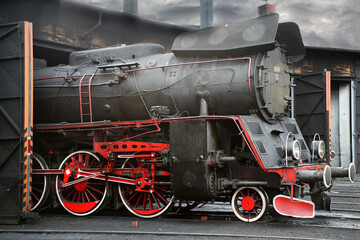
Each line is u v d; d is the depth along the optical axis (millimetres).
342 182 16672
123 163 8617
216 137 7648
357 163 20484
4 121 8250
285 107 8625
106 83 8938
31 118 8203
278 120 8406
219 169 7742
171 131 7707
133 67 8945
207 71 8055
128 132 8656
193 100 8094
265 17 7883
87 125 8781
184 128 7574
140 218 8305
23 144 8031
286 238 6137
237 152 7641
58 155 9547
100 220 8211
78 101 9273
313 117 15023
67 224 7809
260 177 7418
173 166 7629
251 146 7074
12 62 8250
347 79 20234
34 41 13156
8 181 8086
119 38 15867
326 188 8047
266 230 6781
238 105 7746
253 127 7402
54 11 13727
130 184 8711
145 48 9492
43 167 9188
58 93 9508
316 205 8336
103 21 15312
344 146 20719
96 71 9320
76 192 9148
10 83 8234
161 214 8039
